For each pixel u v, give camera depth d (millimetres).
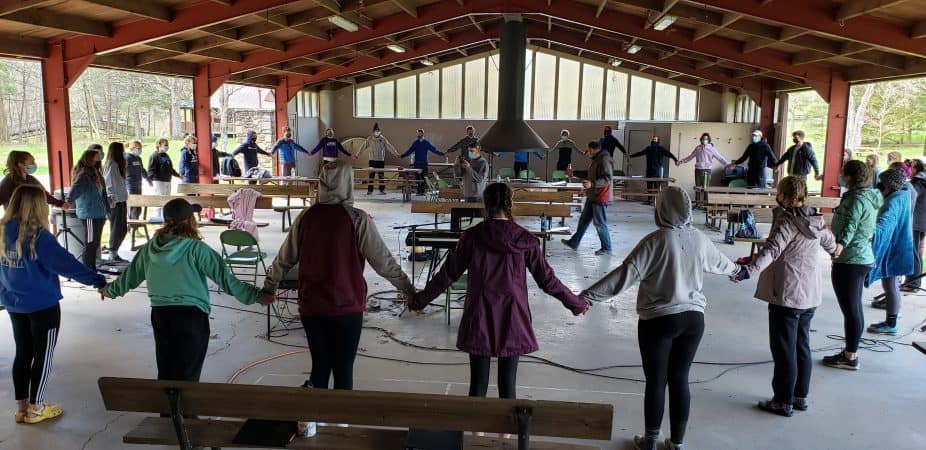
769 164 12906
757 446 3438
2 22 7598
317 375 3100
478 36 16422
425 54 16625
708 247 3141
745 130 16312
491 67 19922
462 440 2502
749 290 7047
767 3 8164
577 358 4828
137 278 3277
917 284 6887
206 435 2621
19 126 24562
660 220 3117
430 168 19031
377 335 5312
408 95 20391
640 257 3088
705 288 7121
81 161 6945
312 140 19875
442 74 20109
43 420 3631
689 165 16531
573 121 19500
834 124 11727
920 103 21688
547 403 2312
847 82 11648
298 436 2611
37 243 3363
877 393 4172
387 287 6984
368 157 20000
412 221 11906
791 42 10055
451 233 6422
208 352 4855
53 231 7359
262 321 5688
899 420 3777
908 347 5086
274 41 12547
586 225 9172
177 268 3096
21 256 3385
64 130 9023
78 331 5340
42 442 3385
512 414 2322
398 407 2365
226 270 3215
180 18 8797
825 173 11773
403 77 20281
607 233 8984
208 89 12953
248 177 13789
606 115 19500
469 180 9016
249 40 11750
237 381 4293
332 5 10180
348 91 20484
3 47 8078
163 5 8641
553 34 16141
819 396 4117
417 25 12562
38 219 3373
